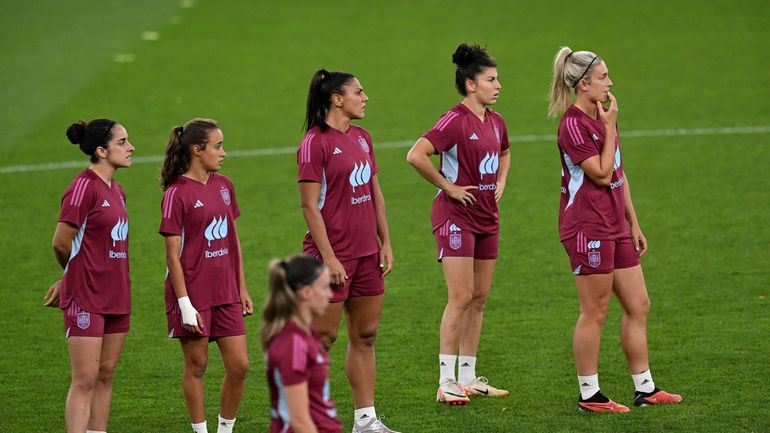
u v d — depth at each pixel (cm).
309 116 2792
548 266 4309
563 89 2922
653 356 3322
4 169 5903
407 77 7775
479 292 3112
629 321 2942
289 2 10094
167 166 2675
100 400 2692
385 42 8744
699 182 5331
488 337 3575
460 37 8806
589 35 8638
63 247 2589
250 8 9912
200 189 2672
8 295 4119
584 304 2909
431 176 2989
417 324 3744
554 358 3369
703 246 4438
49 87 7644
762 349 3341
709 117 6481
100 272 2620
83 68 8131
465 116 3012
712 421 2797
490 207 3056
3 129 6681
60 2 10150
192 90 7575
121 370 3369
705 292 3909
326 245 2734
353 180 2780
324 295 1994
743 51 7919
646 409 2908
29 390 3203
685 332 3522
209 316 2677
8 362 3444
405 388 3170
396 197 5381
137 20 9556
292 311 1969
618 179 2895
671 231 4656
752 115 6462
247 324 3800
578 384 3142
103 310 2625
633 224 3023
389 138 6431
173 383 3262
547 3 9719
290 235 4825
